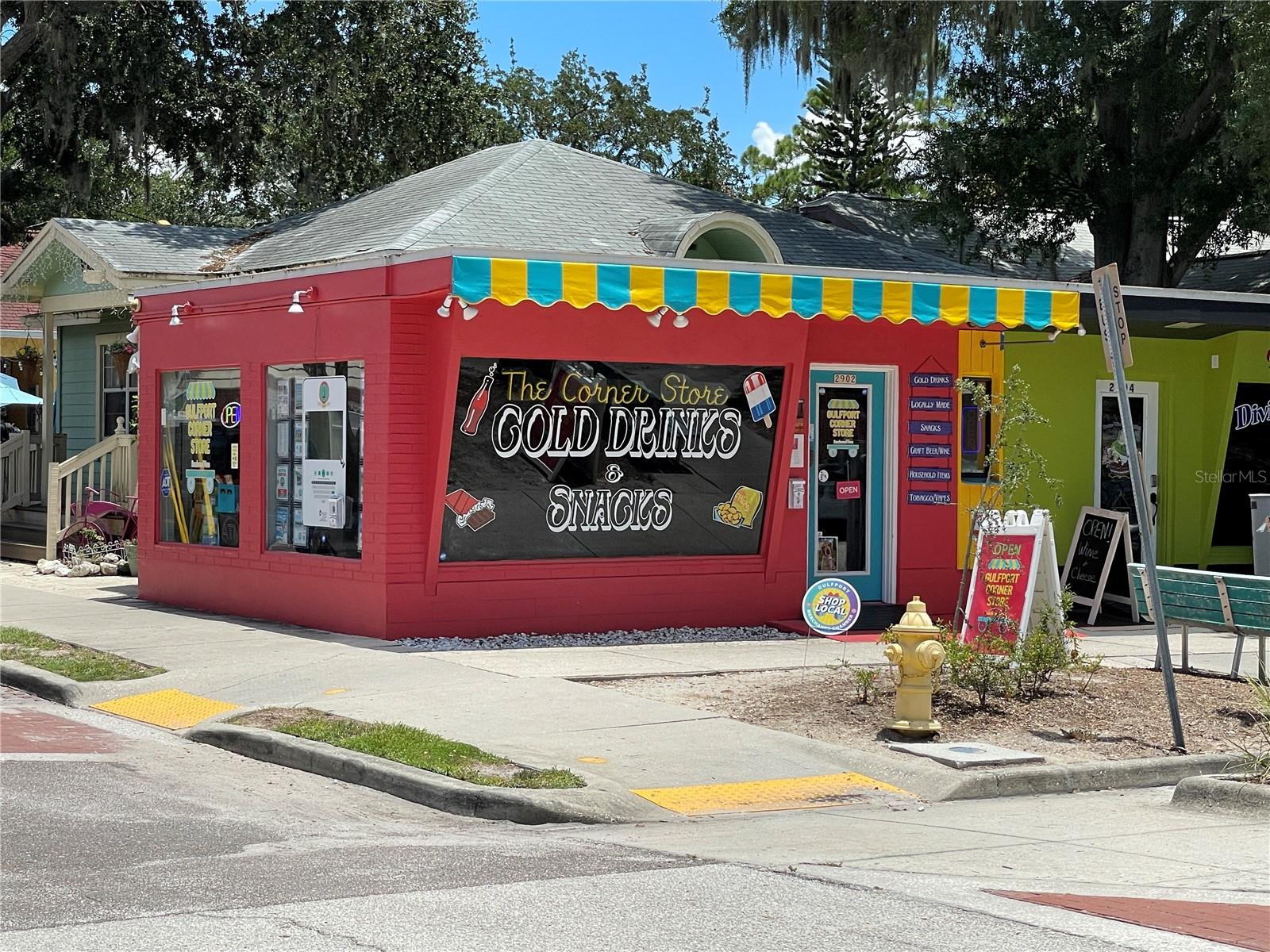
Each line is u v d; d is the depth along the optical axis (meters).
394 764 8.80
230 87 29.34
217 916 5.82
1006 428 13.19
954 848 7.47
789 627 14.99
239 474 15.88
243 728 9.88
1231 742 10.01
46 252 22.08
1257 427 18.72
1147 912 6.16
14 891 6.21
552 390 13.99
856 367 15.92
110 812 7.86
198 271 19.84
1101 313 9.95
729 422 14.90
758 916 5.98
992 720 10.39
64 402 25.62
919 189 33.62
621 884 6.50
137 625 14.95
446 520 13.73
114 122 29.88
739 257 16.42
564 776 8.52
